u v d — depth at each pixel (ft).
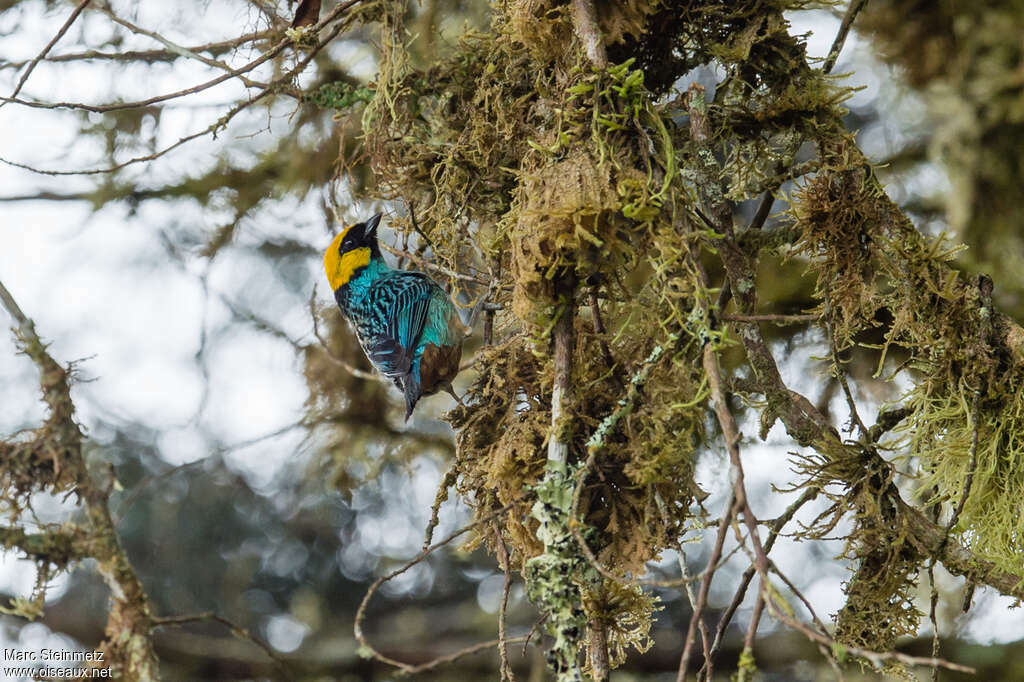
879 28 35.58
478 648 17.40
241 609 48.83
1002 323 22.49
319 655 46.47
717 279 35.96
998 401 22.21
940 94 35.12
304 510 50.16
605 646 21.09
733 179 25.25
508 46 25.59
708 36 24.06
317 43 27.50
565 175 20.26
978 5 34.22
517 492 22.35
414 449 39.78
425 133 28.91
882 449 22.91
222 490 49.11
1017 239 34.55
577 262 19.83
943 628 39.19
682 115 23.32
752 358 23.24
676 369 20.68
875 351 35.32
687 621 45.96
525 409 23.40
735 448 17.01
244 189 39.50
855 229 22.90
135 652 19.76
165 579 48.37
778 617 15.14
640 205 19.54
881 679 38.73
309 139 36.58
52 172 26.11
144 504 48.21
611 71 20.49
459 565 50.55
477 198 27.71
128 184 39.60
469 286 30.71
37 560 20.43
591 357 22.11
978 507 22.27
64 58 34.40
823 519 22.99
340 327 38.99
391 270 34.45
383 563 50.14
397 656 46.03
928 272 22.61
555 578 18.44
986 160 34.65
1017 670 37.70
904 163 38.73
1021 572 21.09
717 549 15.75
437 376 32.04
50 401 21.50
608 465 21.18
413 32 32.89
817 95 23.21
